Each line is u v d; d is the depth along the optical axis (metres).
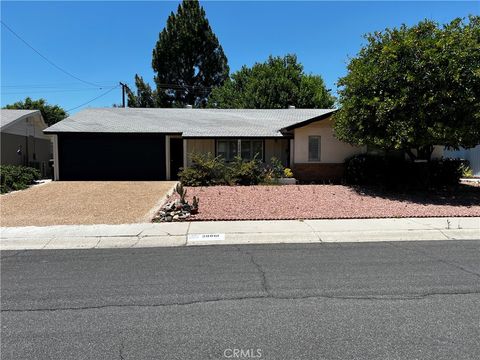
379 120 13.41
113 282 5.67
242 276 5.91
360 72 14.12
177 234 8.84
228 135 20.75
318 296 5.02
